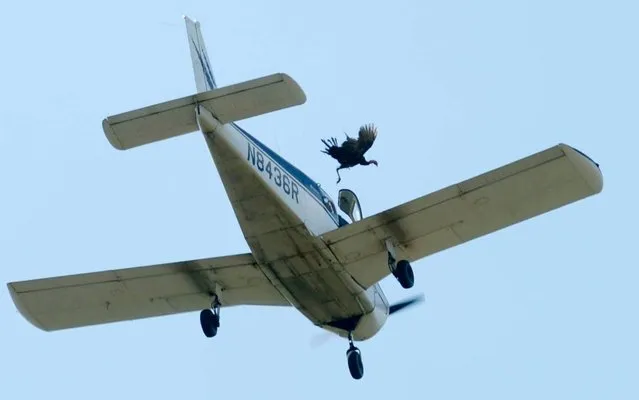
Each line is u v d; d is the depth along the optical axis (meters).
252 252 64.25
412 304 73.19
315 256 64.25
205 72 68.19
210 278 67.44
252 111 58.19
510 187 61.59
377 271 66.12
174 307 69.69
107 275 67.31
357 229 63.41
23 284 68.00
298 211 63.12
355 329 69.25
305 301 67.38
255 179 60.34
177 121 58.94
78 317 70.00
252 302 69.44
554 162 60.47
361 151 67.00
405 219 63.16
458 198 62.16
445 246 65.00
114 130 59.16
